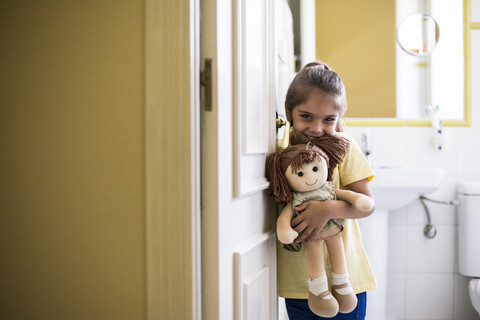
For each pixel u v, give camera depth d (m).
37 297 0.78
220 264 0.77
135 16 0.74
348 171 1.15
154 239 0.71
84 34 0.75
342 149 1.07
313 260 1.06
